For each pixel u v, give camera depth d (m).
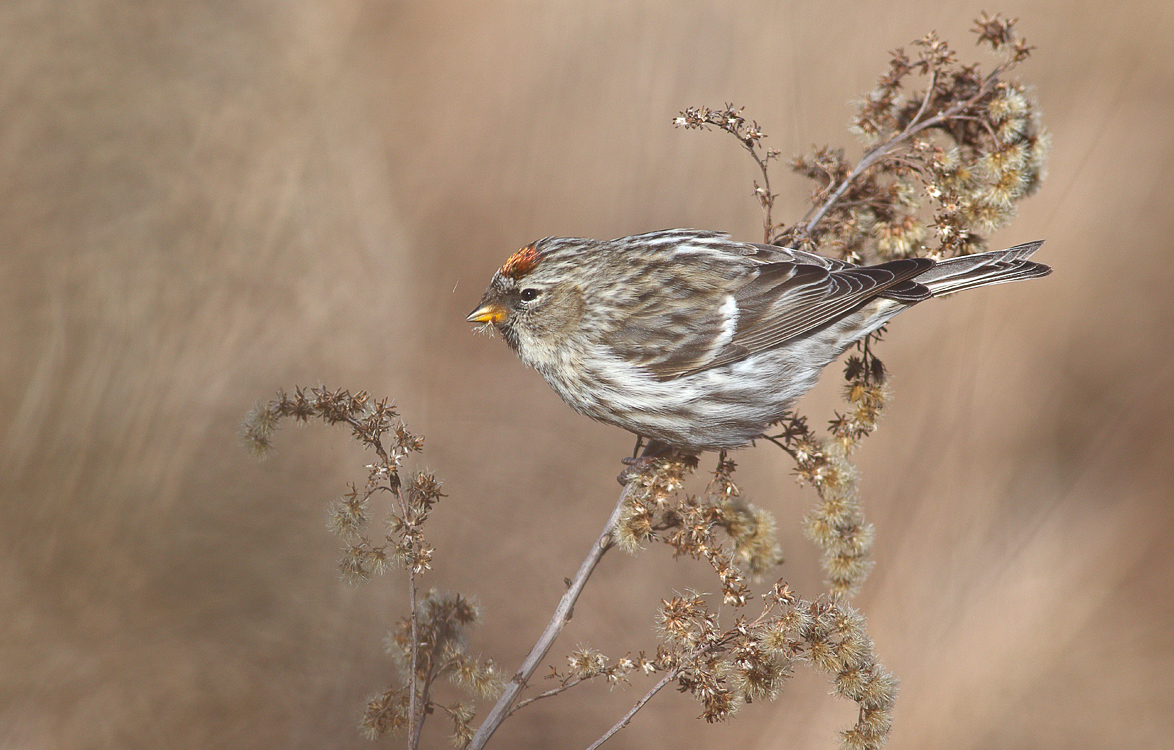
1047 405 12.56
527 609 10.94
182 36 12.18
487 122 14.13
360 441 5.77
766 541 6.47
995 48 7.02
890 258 7.21
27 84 11.15
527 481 11.83
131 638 9.47
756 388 7.39
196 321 10.94
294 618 9.85
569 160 13.87
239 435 5.90
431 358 12.66
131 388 10.23
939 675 10.72
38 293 10.58
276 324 11.46
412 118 14.18
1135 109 13.48
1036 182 6.92
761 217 12.98
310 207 12.16
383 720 6.03
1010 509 12.03
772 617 5.72
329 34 13.42
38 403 9.87
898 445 12.05
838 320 7.17
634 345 7.34
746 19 13.45
